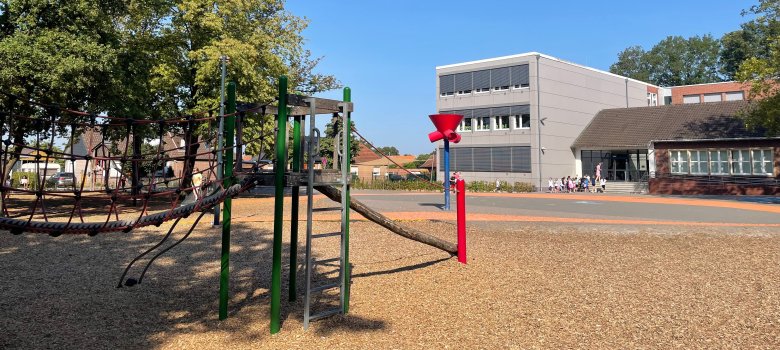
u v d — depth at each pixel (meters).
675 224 13.55
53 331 4.96
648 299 6.03
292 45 29.31
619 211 18.47
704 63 76.06
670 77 77.94
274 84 25.73
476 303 5.91
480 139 41.81
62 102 15.43
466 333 4.86
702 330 4.90
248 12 25.97
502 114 40.72
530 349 4.43
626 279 7.07
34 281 7.11
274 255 4.95
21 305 5.88
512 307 5.73
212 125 19.78
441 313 5.52
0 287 6.73
